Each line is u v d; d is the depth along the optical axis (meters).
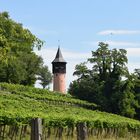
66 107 97.81
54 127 48.72
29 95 100.00
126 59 120.00
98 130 57.56
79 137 22.78
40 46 33.47
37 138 19.11
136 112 115.38
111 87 117.12
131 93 114.19
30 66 141.00
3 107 71.12
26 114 47.66
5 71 126.38
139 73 118.50
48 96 106.12
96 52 123.44
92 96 122.12
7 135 44.91
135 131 66.69
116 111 114.38
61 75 158.62
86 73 126.31
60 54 161.38
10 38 34.94
